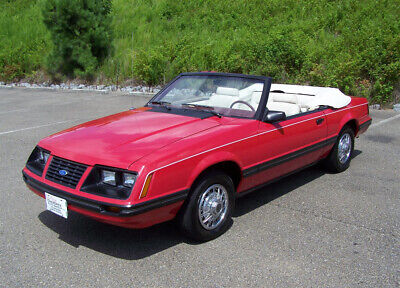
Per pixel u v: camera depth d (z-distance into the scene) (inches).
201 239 143.4
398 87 432.1
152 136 141.7
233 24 668.1
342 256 134.6
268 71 479.8
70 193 128.4
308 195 191.2
